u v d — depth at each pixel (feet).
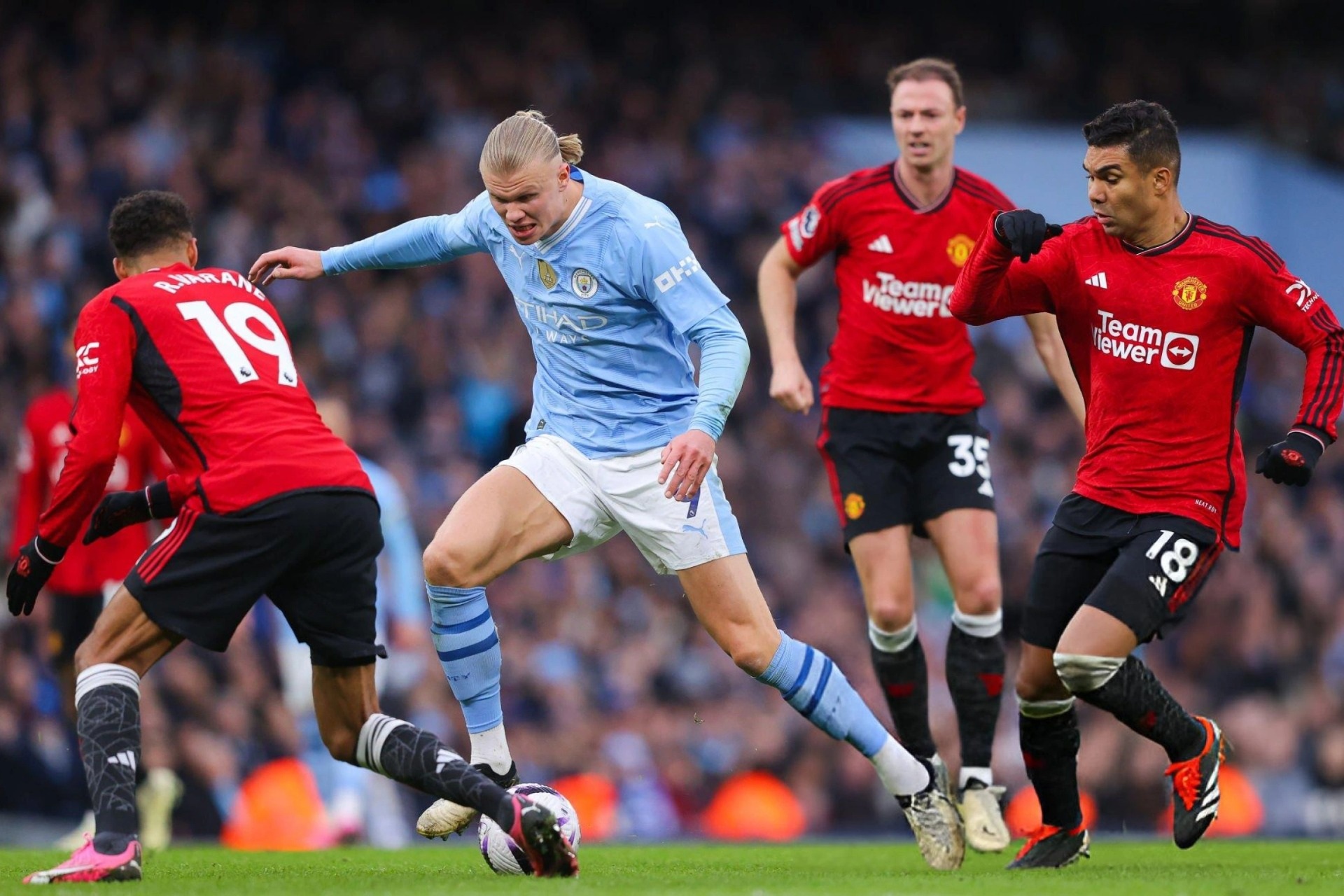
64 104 182.09
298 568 51.93
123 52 192.85
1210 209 223.92
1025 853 64.49
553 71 220.23
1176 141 57.52
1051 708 62.80
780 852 78.74
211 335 52.21
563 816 56.44
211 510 50.34
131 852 49.37
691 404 60.03
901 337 73.82
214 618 50.67
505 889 47.98
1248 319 58.44
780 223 212.64
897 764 61.05
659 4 237.45
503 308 181.98
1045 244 60.08
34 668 122.72
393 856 71.05
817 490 179.11
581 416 59.67
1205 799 59.52
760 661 58.85
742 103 224.12
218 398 51.34
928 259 73.41
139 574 50.70
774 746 143.74
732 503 173.58
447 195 198.29
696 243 206.39
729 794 137.69
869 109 236.43
